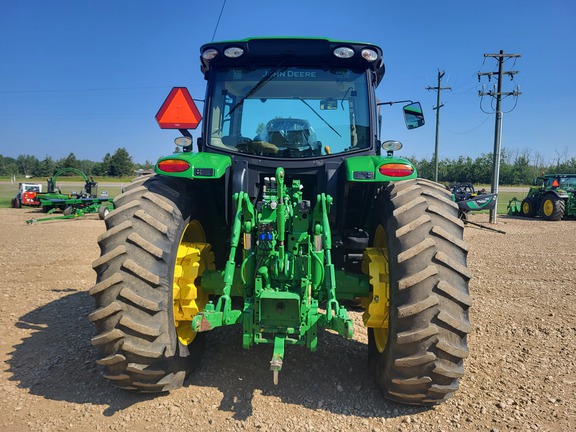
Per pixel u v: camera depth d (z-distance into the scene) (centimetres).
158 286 307
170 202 333
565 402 333
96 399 333
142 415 312
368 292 351
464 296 288
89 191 2122
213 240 424
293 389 348
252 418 308
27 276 731
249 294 335
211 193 410
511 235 1348
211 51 402
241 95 415
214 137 413
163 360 310
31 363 394
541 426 303
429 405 324
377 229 372
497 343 448
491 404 331
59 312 539
